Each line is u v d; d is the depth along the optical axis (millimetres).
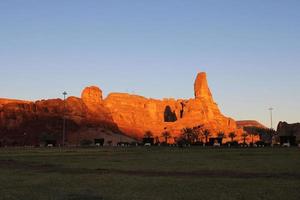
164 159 72750
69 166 55750
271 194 27906
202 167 52875
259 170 47469
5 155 89125
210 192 29047
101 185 33438
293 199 25875
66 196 27547
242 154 93312
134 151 117875
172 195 27828
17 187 32312
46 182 35844
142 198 26641
